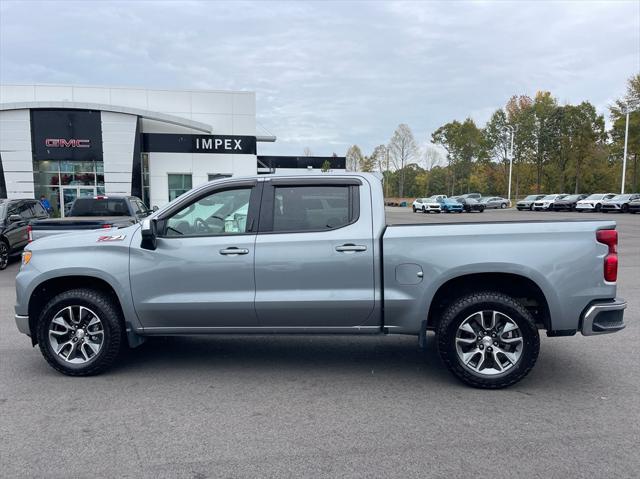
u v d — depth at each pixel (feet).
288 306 15.37
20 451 11.36
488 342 14.84
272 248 15.42
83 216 42.14
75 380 15.97
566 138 195.72
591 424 12.67
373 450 11.40
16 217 43.83
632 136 164.45
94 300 15.85
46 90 87.25
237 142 92.07
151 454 11.23
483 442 11.75
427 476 10.30
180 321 15.96
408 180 331.16
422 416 13.21
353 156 308.81
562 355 18.29
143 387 15.38
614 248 14.70
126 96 89.25
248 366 17.40
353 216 15.53
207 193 16.08
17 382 15.78
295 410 13.65
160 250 15.74
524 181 242.37
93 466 10.73
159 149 89.56
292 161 162.91
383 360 18.04
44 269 15.98
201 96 91.30
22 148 82.07
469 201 162.09
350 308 15.29
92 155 84.12
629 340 20.13
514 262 14.52
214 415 13.32
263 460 10.97
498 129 229.66
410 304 15.08
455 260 14.76
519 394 14.70
